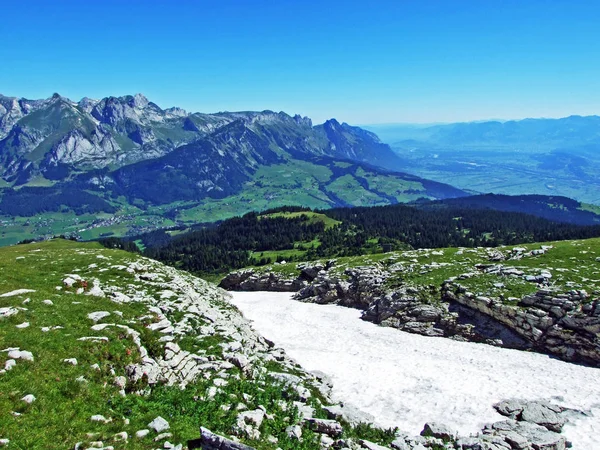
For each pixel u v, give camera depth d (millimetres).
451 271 77000
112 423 20344
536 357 53000
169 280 60406
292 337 65438
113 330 28531
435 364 51438
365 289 84000
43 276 42656
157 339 30906
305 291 97812
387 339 62594
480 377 46906
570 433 33719
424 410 38375
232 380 30203
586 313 53125
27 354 22422
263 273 118375
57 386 21266
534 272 66750
